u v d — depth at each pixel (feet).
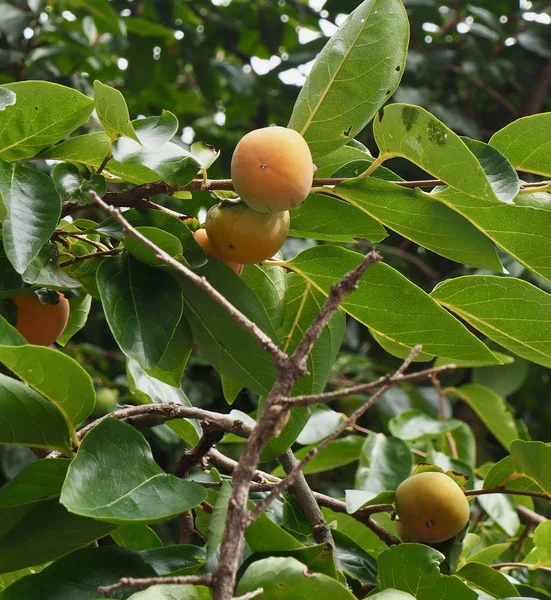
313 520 3.33
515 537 4.47
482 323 3.34
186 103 8.91
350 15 3.05
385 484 4.28
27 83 2.96
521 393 7.63
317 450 2.47
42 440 2.87
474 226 3.10
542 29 7.86
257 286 3.31
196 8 8.33
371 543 4.05
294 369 2.51
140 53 7.50
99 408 5.34
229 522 2.43
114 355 6.72
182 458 3.22
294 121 3.05
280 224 3.02
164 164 2.95
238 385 3.51
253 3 8.43
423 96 7.17
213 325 3.06
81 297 3.54
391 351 3.58
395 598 2.82
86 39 6.88
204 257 2.99
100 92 2.87
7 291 2.97
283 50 8.79
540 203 3.24
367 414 7.01
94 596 2.79
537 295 3.21
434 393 6.68
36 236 2.84
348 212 3.15
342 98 3.02
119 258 3.00
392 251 7.27
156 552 3.02
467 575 3.47
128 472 2.78
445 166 2.92
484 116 8.47
